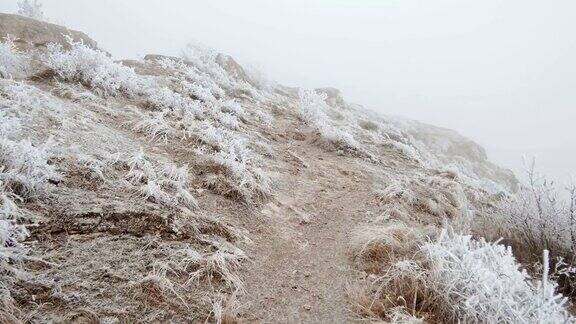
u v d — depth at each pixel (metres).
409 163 7.92
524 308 2.53
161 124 5.36
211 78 10.77
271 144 6.83
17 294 2.25
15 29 9.01
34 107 4.32
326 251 3.81
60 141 3.88
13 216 2.69
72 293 2.39
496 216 4.41
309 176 5.77
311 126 8.59
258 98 10.31
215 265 3.12
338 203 5.01
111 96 6.08
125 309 2.43
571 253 3.59
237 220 3.96
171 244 3.13
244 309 2.79
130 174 3.78
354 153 7.39
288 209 4.58
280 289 3.12
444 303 2.80
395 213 4.77
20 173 3.04
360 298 3.00
